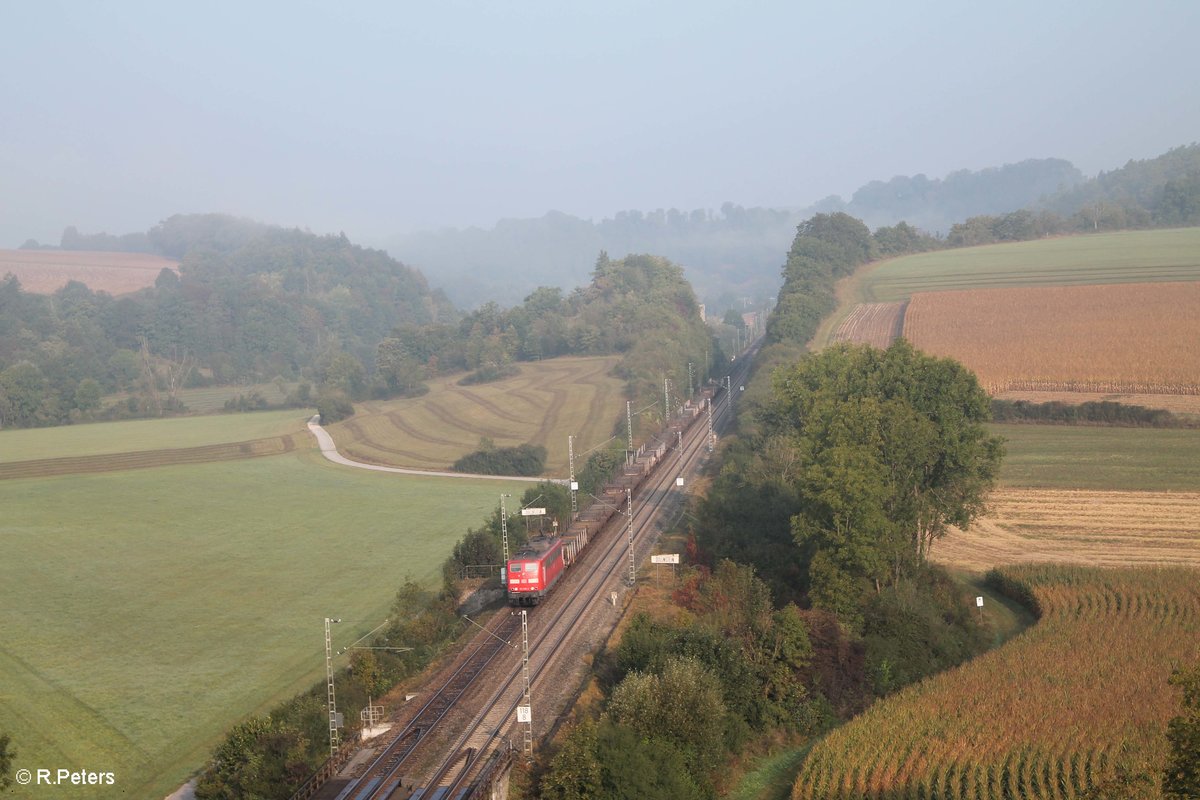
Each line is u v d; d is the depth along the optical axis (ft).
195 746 173.17
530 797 140.97
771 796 161.48
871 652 199.52
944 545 276.82
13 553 322.14
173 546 330.95
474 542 262.88
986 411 255.29
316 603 261.85
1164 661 182.19
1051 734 156.35
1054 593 226.17
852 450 222.48
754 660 188.75
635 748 145.59
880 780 148.97
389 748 153.48
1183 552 255.09
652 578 238.07
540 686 177.06
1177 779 111.04
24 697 196.85
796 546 250.16
